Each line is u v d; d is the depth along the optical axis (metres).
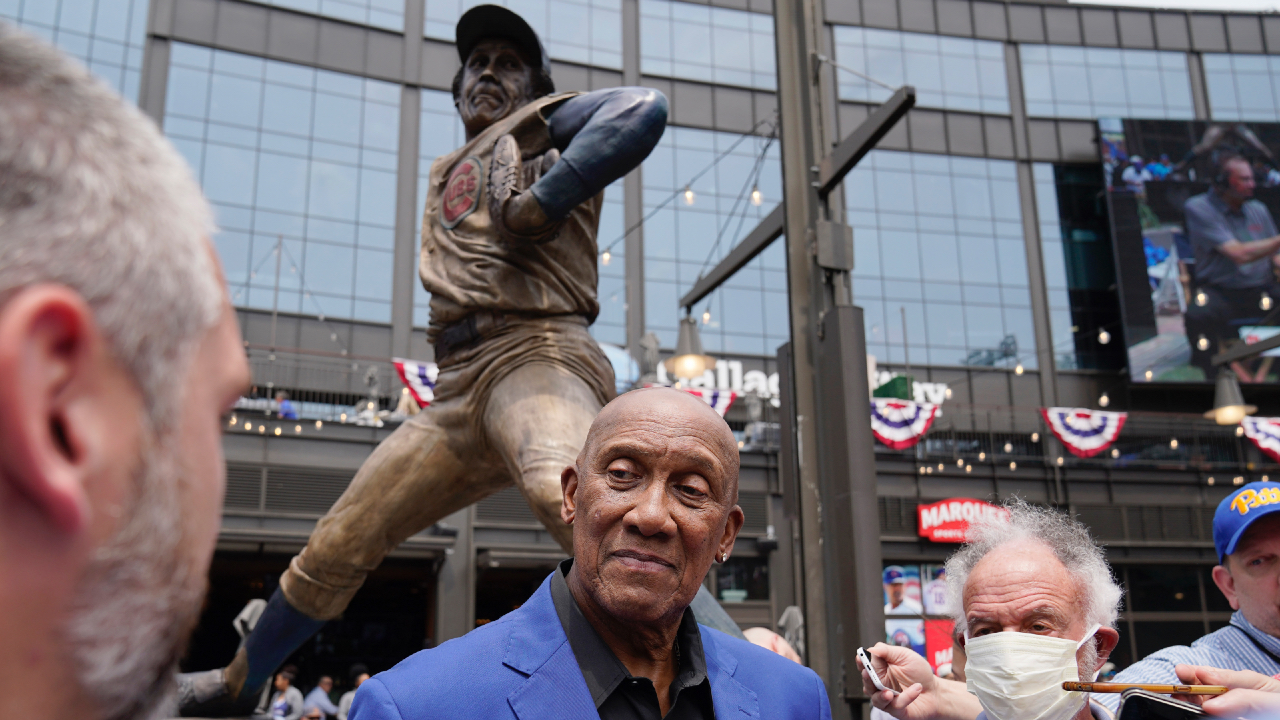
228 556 17.06
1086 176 26.16
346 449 17.30
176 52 20.50
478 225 2.96
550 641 1.44
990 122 26.14
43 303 0.40
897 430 17.30
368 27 22.30
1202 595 21.77
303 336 19.92
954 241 25.12
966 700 2.17
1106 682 1.59
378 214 21.30
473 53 3.24
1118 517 21.81
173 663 0.49
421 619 21.17
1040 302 25.06
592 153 2.62
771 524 19.53
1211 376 23.91
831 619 3.37
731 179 24.19
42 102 0.45
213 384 0.52
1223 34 27.44
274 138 20.91
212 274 0.51
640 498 1.40
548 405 2.75
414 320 20.89
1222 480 22.38
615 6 24.62
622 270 22.81
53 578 0.42
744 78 25.00
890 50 26.19
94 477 0.43
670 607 1.40
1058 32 26.98
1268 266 24.61
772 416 21.92
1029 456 22.36
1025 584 1.83
